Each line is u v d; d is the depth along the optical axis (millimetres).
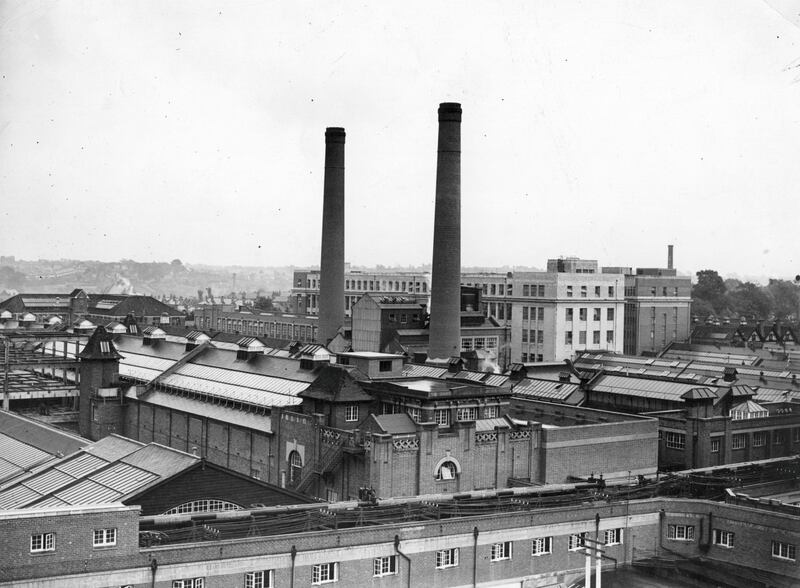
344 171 154500
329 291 154125
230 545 54969
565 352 184750
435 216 133500
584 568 69688
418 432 74750
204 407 108812
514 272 196250
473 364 119500
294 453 86562
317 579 58219
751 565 69500
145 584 52375
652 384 99875
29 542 49344
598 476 85500
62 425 128375
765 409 99562
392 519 62969
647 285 197000
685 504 73250
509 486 79812
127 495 61000
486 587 65000
